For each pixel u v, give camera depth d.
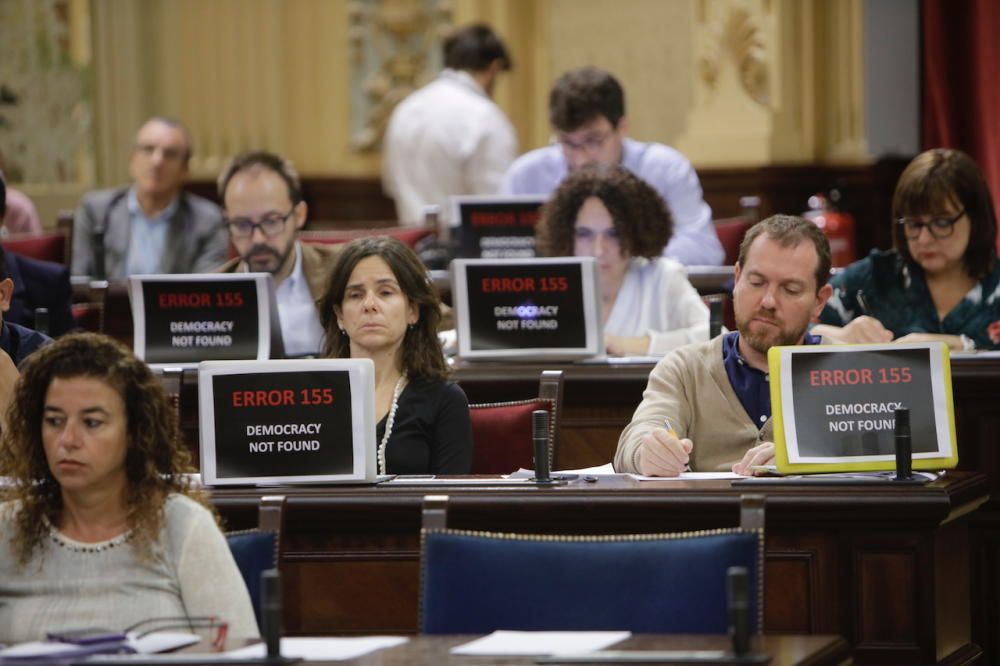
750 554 6.56
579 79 15.58
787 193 20.70
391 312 9.44
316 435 8.33
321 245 12.88
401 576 8.32
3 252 10.02
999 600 10.88
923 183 12.09
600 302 11.44
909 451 8.06
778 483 8.02
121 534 6.77
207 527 6.77
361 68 23.92
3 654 5.91
